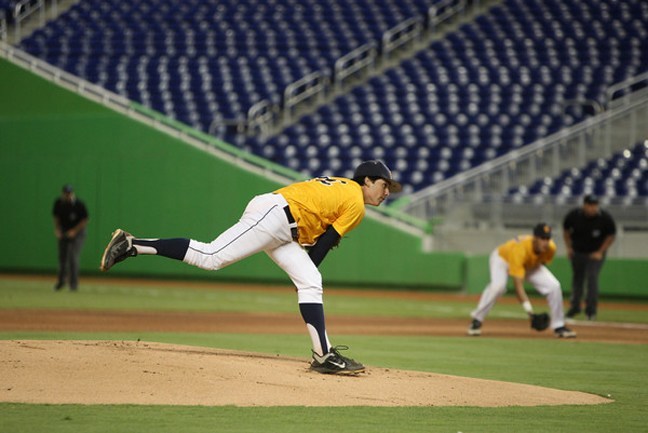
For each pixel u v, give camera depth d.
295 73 95.62
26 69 89.81
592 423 20.39
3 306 52.31
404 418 19.98
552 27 102.12
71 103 88.38
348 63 97.94
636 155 84.00
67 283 79.06
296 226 23.97
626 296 72.62
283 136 89.69
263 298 68.00
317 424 18.88
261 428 18.23
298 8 104.38
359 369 24.03
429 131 89.38
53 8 105.69
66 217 67.81
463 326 49.50
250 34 100.94
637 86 94.75
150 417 18.83
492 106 92.25
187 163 84.81
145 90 94.56
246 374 22.81
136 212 86.19
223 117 91.56
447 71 96.88
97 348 24.27
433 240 79.00
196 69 96.56
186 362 23.23
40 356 22.91
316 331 24.05
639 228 73.12
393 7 104.19
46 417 18.52
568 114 91.50
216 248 23.86
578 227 55.22
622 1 105.69
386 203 83.06
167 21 103.06
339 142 88.69
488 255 76.56
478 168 82.19
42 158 89.00
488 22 103.12
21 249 89.31
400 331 45.62
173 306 57.53
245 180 83.00
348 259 81.75
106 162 87.06
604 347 39.38
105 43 100.50
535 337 43.81
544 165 82.31
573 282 56.75
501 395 23.56
